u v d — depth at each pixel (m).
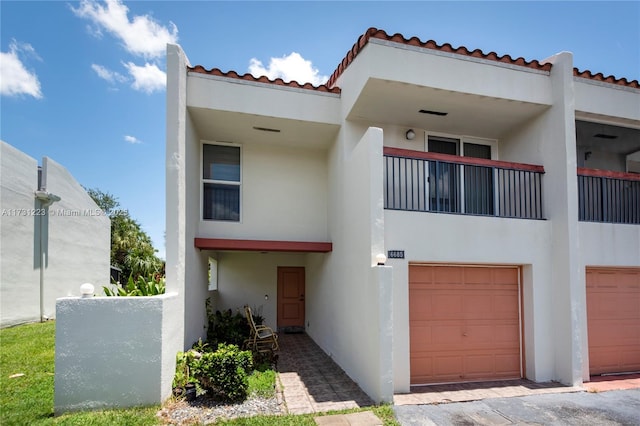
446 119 6.98
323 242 7.79
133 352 4.23
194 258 6.72
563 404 4.80
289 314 10.58
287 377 5.91
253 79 6.64
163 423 3.88
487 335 5.95
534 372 5.81
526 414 4.43
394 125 7.23
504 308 6.09
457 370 5.74
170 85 5.62
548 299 6.02
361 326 5.40
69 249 12.55
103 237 15.52
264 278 10.52
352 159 6.16
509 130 7.48
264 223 7.83
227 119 6.75
